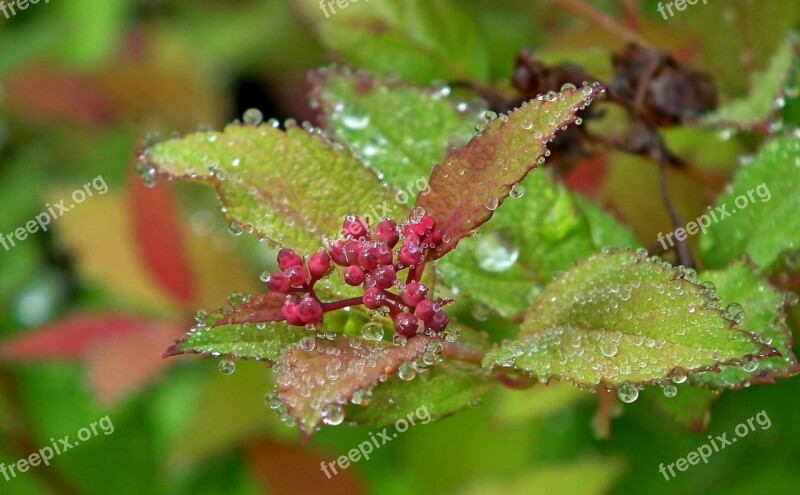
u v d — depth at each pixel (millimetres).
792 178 254
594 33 297
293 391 220
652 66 272
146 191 329
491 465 333
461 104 263
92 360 327
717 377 235
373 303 226
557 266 254
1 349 328
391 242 228
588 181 289
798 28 311
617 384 225
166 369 325
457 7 287
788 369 235
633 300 229
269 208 235
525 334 234
